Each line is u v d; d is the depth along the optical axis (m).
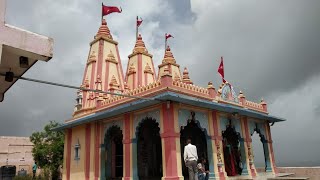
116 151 16.48
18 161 30.55
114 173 16.05
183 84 12.48
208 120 13.59
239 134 15.48
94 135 15.50
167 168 11.19
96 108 15.73
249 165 15.38
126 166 13.10
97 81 17.44
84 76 18.81
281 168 18.53
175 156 11.23
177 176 10.96
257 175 15.60
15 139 31.06
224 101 14.50
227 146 16.20
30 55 4.05
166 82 11.79
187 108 12.48
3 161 29.69
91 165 15.23
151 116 12.47
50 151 24.72
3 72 4.70
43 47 4.09
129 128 13.36
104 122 15.15
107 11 20.62
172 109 11.72
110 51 19.59
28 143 31.75
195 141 16.77
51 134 25.70
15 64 4.48
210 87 13.98
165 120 11.69
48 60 4.21
